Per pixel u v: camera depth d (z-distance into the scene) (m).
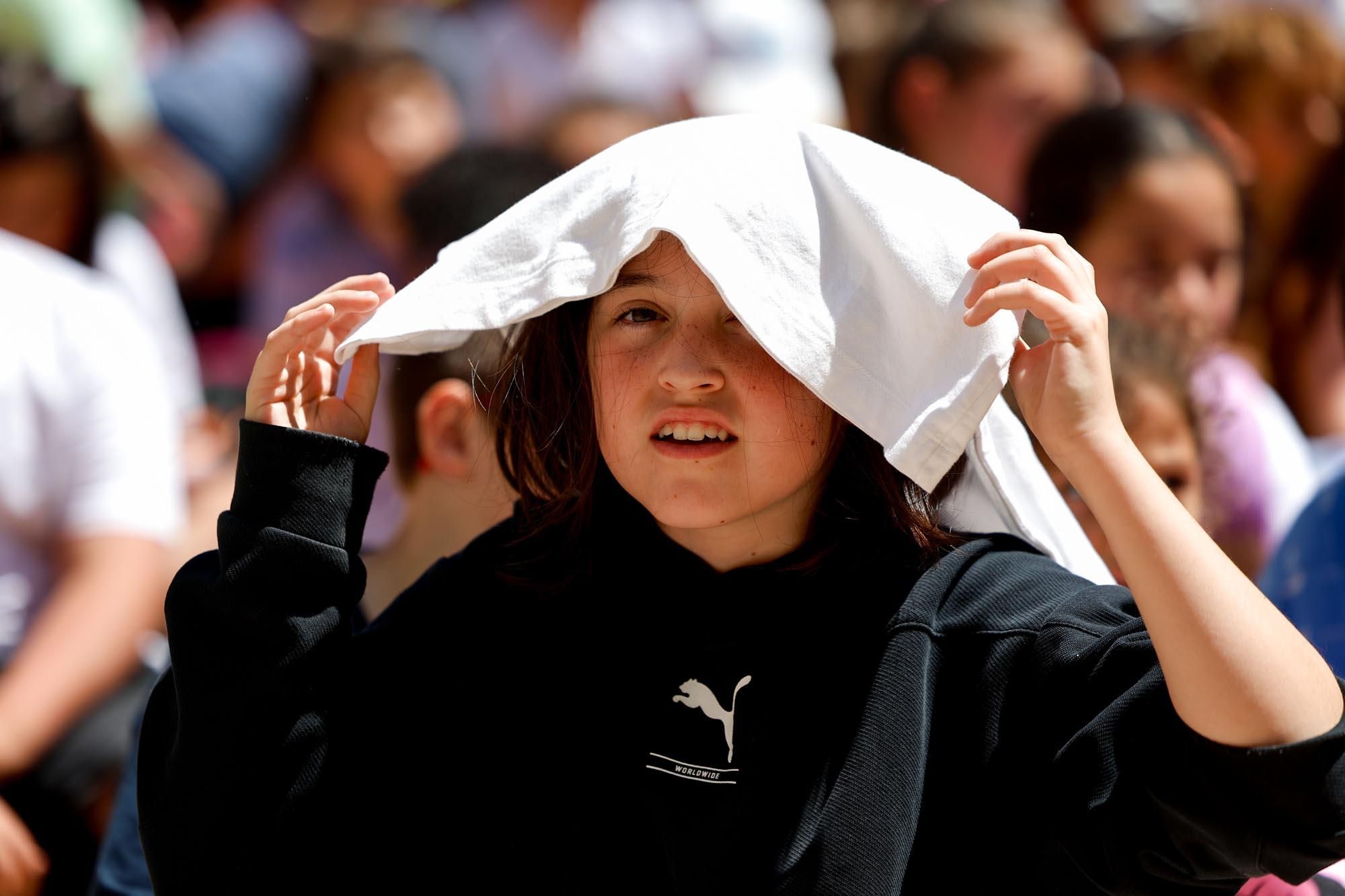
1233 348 13.34
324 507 6.59
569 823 6.55
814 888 6.08
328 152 18.02
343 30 20.73
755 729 6.50
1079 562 6.95
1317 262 14.42
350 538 6.68
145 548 11.43
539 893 6.50
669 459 6.36
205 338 18.36
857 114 19.09
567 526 7.02
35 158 13.28
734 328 6.36
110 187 14.02
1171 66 15.57
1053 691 6.20
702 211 6.07
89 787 10.75
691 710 6.61
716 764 6.50
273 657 6.44
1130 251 12.00
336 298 6.75
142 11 22.69
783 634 6.62
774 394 6.32
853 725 6.31
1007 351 5.91
